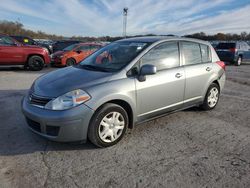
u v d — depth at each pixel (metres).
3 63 11.15
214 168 3.19
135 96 3.85
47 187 2.76
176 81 4.46
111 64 4.09
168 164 3.27
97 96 3.42
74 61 13.86
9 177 2.91
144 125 4.60
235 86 8.84
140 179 2.94
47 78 3.99
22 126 4.39
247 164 3.31
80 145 3.73
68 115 3.26
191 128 4.52
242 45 17.42
